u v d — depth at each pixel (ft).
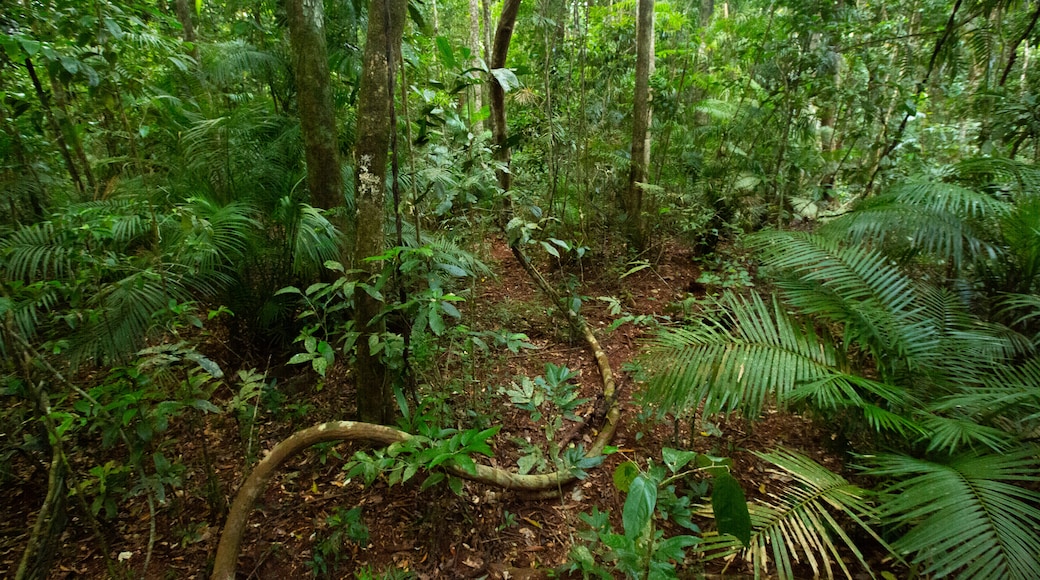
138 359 8.17
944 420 6.64
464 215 11.83
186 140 11.18
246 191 11.21
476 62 14.32
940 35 16.15
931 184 9.95
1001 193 10.64
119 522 7.86
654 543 5.44
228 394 10.44
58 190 12.82
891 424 6.29
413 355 8.38
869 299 8.71
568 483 8.54
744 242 10.49
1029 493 5.54
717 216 16.75
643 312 14.28
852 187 17.48
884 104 16.22
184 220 8.54
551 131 14.84
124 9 10.11
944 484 5.76
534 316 13.92
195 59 14.02
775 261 9.58
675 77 20.26
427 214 11.69
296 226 10.11
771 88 16.80
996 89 13.92
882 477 7.57
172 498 7.78
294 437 7.26
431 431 6.60
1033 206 9.11
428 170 9.16
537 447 7.32
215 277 9.94
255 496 7.04
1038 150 12.62
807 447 9.21
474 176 9.46
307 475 8.66
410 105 10.27
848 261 9.15
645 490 4.30
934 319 8.71
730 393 7.36
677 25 22.63
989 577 4.95
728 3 29.43
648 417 9.27
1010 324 9.67
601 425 9.93
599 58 18.35
